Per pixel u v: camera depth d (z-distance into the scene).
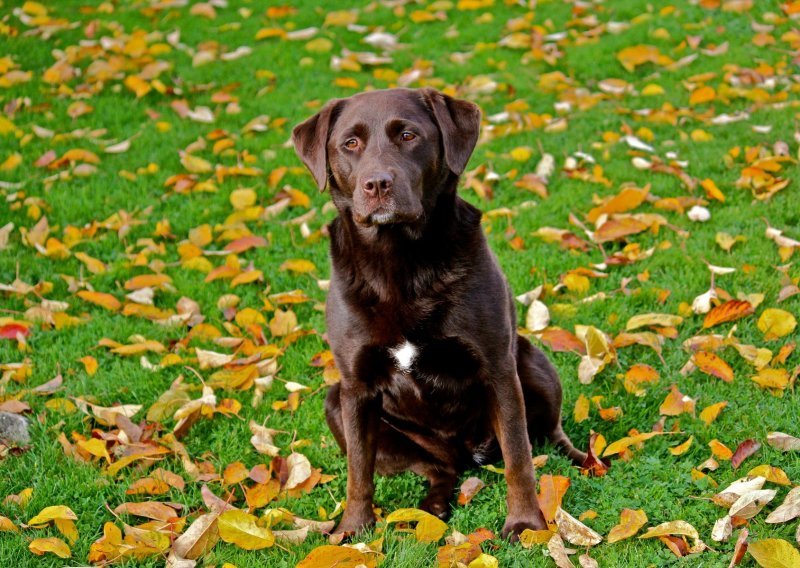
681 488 3.76
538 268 5.86
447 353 3.76
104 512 3.97
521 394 3.82
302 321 5.64
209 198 7.12
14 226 6.72
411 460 4.26
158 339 5.44
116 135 8.22
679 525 3.41
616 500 3.72
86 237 6.63
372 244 3.71
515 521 3.69
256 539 3.56
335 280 3.88
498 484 4.02
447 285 3.68
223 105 8.77
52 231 6.66
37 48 9.78
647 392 4.54
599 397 4.49
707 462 3.89
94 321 5.60
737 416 4.25
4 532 3.79
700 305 5.13
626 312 5.27
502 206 6.77
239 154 7.69
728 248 5.73
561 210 6.60
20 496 4.00
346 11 10.45
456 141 3.83
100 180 7.41
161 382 4.97
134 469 4.24
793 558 3.12
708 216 6.14
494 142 7.75
